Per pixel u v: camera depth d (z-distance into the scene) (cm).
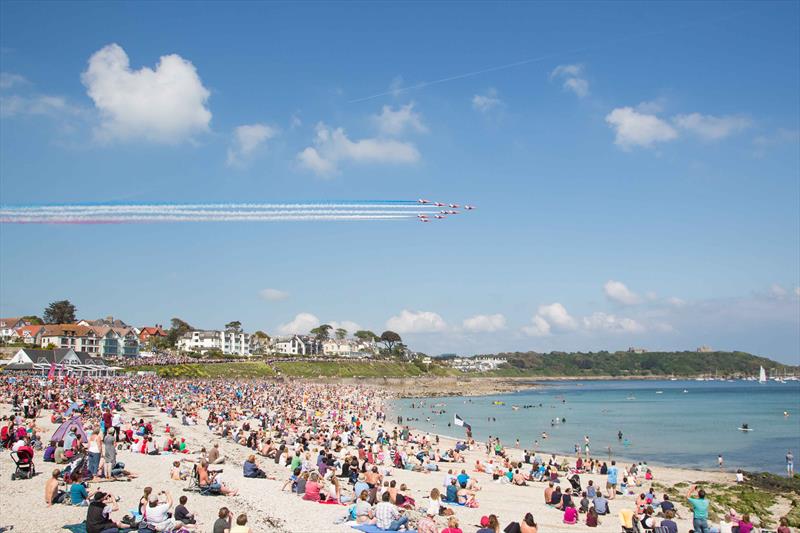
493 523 2277
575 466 5934
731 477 5525
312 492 2948
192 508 2581
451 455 5831
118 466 3177
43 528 2112
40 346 15088
